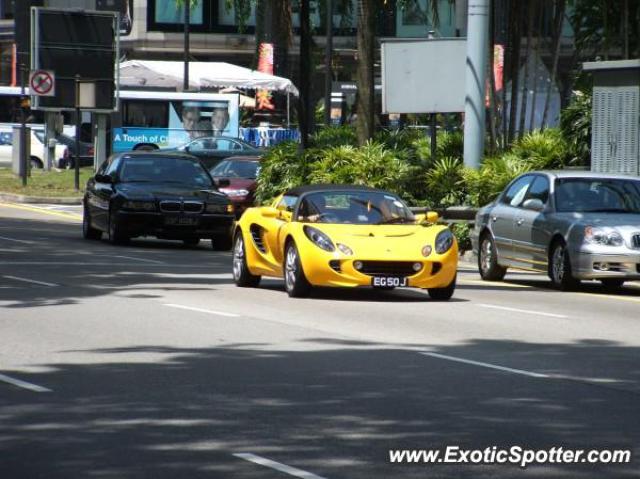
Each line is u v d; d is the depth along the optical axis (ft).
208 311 78.48
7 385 52.31
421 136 172.45
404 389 52.08
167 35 385.29
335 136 173.37
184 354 60.85
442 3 368.07
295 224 88.74
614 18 167.73
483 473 38.42
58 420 45.50
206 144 256.11
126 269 107.45
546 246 98.27
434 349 63.67
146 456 40.14
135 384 52.65
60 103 220.02
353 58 375.86
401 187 146.92
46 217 176.04
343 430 44.04
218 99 296.71
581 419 46.32
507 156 142.00
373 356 60.95
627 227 94.27
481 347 64.75
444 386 52.90
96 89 220.64
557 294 94.99
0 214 177.88
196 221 132.16
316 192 91.45
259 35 297.74
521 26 159.22
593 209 99.30
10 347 62.64
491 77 155.84
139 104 297.53
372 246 85.25
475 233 109.70
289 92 299.58
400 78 145.07
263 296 88.53
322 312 79.20
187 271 107.96
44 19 218.59
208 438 42.70
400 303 85.51
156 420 45.52
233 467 38.81
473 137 138.00
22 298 84.07
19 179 231.09
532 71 200.34
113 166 139.33
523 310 82.74
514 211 103.76
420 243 86.28
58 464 39.09
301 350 62.59
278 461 39.58
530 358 61.21
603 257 93.66
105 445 41.60
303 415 46.60
